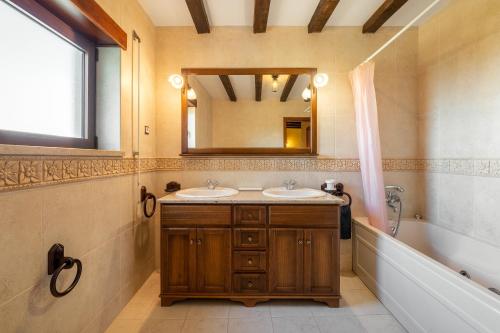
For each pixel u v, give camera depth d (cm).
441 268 125
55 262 106
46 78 122
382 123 230
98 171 140
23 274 93
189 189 208
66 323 116
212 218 172
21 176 91
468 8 178
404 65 229
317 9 196
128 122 174
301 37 225
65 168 115
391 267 168
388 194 227
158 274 219
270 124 223
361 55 227
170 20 216
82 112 150
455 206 193
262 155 223
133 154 182
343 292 194
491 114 163
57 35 128
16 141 102
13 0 100
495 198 162
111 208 154
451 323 118
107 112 160
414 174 231
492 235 164
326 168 227
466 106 182
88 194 132
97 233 140
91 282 135
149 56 211
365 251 205
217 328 153
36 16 111
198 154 223
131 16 178
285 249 173
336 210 173
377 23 210
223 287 174
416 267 143
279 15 210
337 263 173
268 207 173
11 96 103
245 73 223
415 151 230
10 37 103
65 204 115
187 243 174
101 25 136
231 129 223
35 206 98
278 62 225
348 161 227
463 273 177
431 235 212
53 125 128
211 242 173
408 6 200
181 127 223
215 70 222
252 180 227
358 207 229
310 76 224
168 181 227
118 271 163
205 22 205
